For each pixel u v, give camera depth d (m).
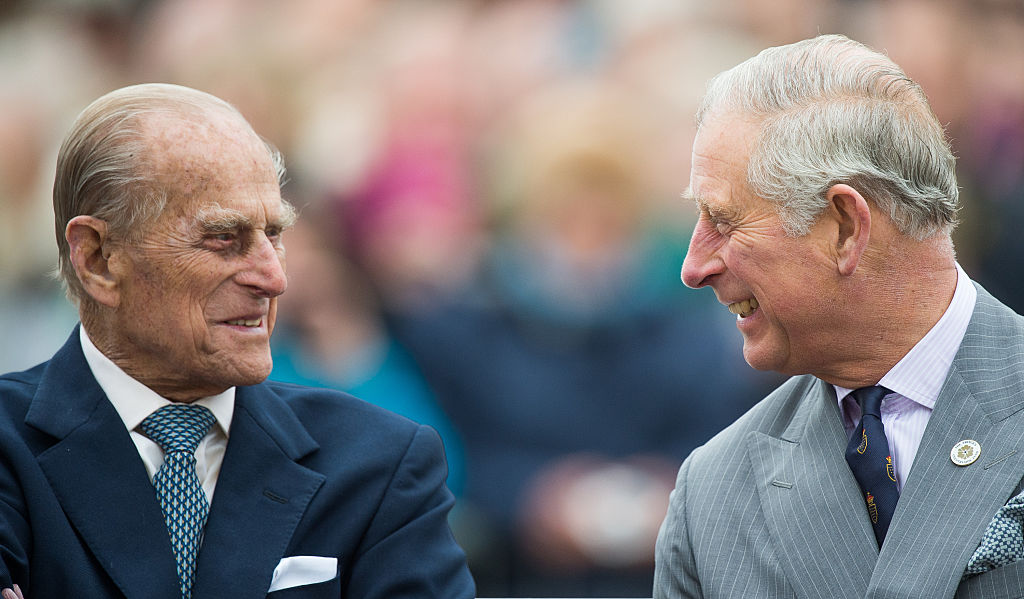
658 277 19.73
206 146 8.43
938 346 8.49
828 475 8.65
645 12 21.95
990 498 8.00
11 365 20.53
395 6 22.09
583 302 19.25
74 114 21.91
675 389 18.78
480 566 18.17
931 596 7.89
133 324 8.53
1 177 21.38
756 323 8.75
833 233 8.30
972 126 22.16
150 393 8.77
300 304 18.81
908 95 8.41
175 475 8.66
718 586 8.71
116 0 22.14
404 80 21.61
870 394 8.64
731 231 8.54
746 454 9.16
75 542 8.38
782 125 8.34
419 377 18.77
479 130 21.44
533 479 18.33
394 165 21.00
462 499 18.30
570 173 20.38
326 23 21.89
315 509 8.85
